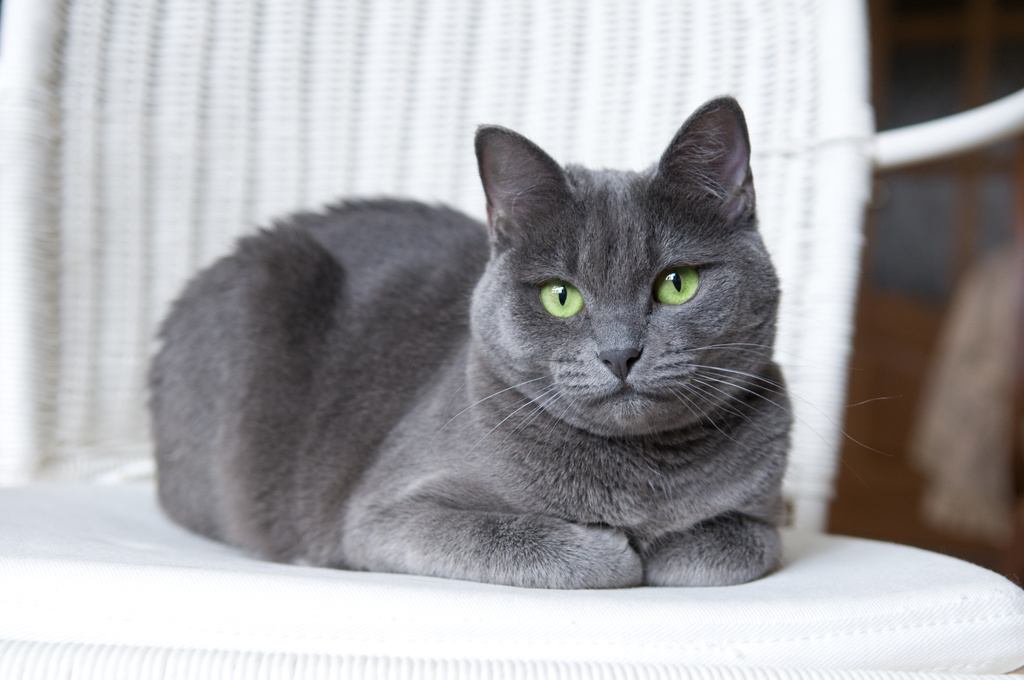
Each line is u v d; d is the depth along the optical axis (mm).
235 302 826
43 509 775
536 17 986
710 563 698
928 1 2156
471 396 732
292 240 847
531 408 717
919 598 633
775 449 731
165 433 839
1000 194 2082
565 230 703
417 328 819
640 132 974
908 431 1911
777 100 943
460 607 600
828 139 915
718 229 712
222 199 970
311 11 981
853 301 908
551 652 593
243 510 812
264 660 559
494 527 690
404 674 558
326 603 600
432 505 716
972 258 2074
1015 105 846
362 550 728
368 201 909
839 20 924
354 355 820
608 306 691
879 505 1909
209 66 967
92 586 604
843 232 904
